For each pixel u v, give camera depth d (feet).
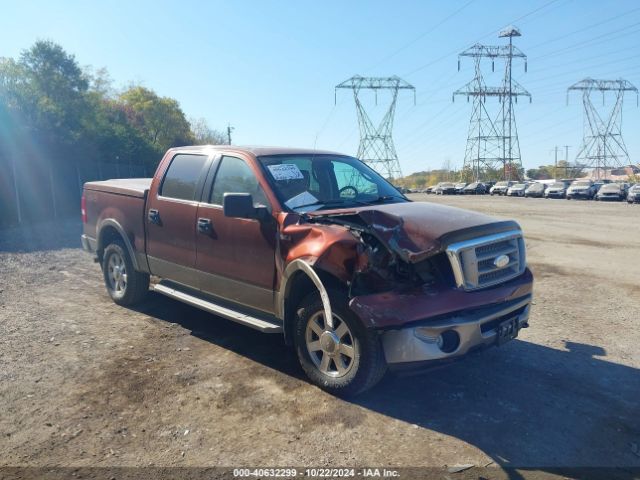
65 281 26.32
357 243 12.80
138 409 12.84
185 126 192.85
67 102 95.50
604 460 10.91
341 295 13.08
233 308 16.46
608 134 265.54
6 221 58.08
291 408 12.96
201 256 17.12
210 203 17.01
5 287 24.79
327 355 13.65
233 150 17.16
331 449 11.18
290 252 14.08
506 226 14.17
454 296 12.52
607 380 14.89
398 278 12.78
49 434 11.65
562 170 334.03
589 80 264.11
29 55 96.17
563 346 17.69
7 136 68.08
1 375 14.64
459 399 13.57
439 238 12.55
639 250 40.01
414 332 12.14
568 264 33.58
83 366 15.35
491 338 13.15
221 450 11.10
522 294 14.16
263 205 15.34
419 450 11.18
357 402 13.33
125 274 21.31
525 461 10.82
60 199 71.31
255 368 15.38
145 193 19.66
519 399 13.62
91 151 90.27
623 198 140.97
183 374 14.89
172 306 21.67
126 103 170.40
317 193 16.55
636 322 20.47
